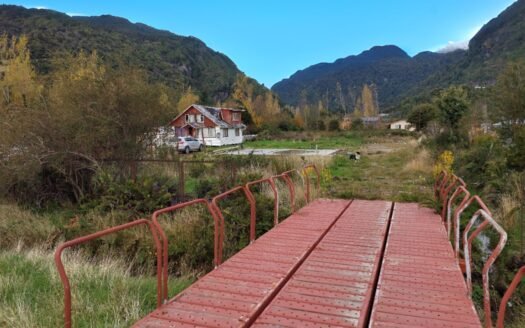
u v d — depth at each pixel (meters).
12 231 10.14
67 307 2.93
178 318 3.51
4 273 6.82
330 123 76.12
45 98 14.27
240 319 3.49
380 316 3.56
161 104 15.42
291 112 104.56
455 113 21.55
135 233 8.98
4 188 13.16
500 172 11.35
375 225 7.09
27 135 13.08
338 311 3.68
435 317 3.55
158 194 11.30
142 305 5.49
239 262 5.00
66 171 13.65
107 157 14.34
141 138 15.33
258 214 8.85
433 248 5.67
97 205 11.30
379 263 5.09
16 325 4.75
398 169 20.22
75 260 7.52
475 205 8.27
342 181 15.41
